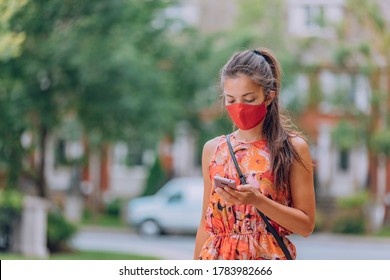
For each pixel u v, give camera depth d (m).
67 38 17.27
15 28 14.55
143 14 20.97
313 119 31.50
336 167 33.91
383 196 31.95
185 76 24.61
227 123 26.86
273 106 4.00
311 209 3.94
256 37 26.33
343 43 27.14
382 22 27.30
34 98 17.45
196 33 25.06
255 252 3.90
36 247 16.48
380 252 22.06
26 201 16.44
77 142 23.64
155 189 32.09
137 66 19.72
